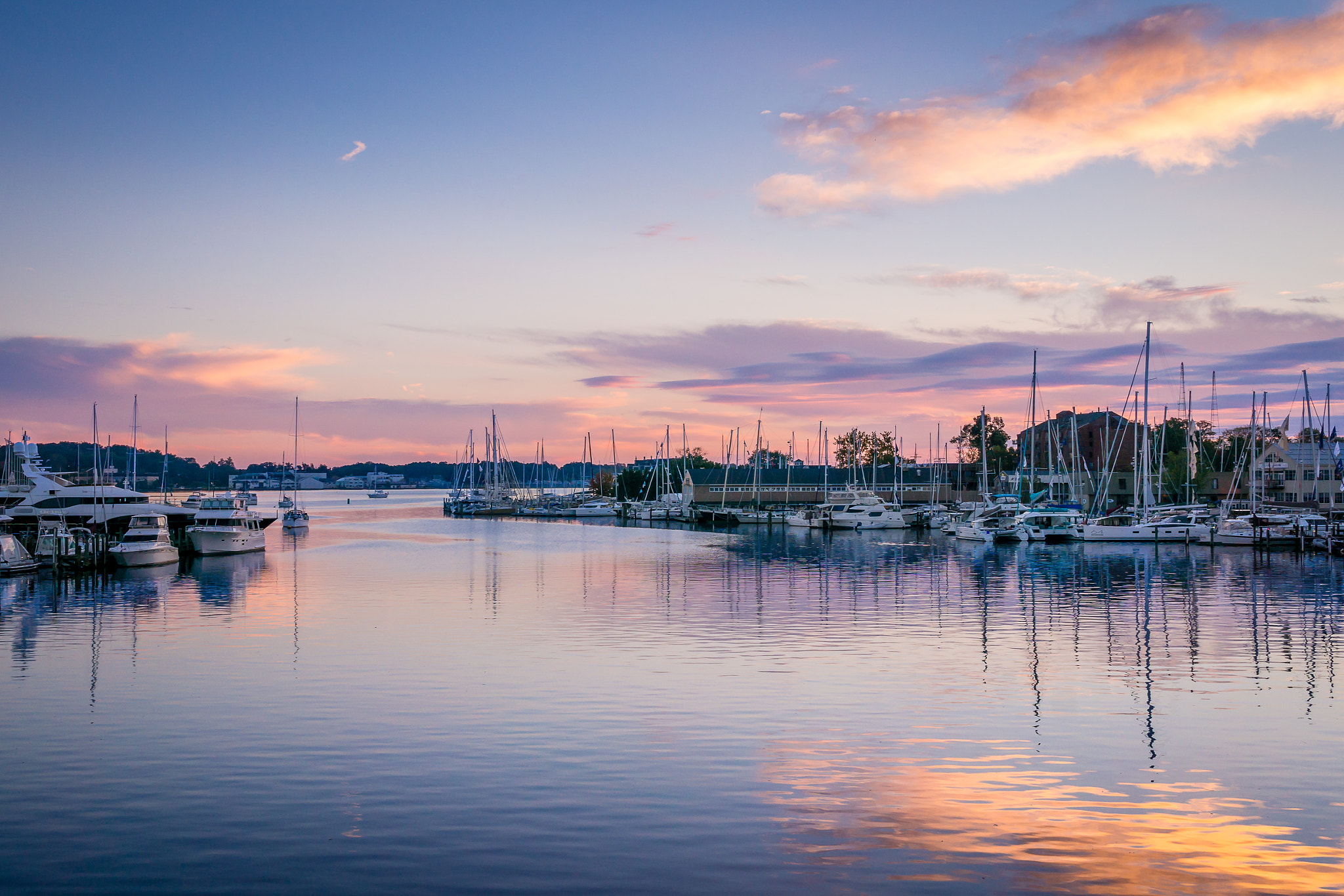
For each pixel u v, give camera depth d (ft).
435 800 69.26
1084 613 159.43
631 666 114.83
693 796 69.97
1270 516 310.86
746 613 160.56
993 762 77.71
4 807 68.08
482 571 242.58
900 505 524.11
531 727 87.45
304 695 100.01
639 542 369.50
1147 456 338.34
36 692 101.65
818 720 90.02
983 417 477.36
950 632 139.44
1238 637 134.62
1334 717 90.89
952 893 55.26
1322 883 56.54
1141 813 66.74
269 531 467.93
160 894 55.52
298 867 58.70
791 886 56.29
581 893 55.42
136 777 74.02
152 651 125.90
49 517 275.39
